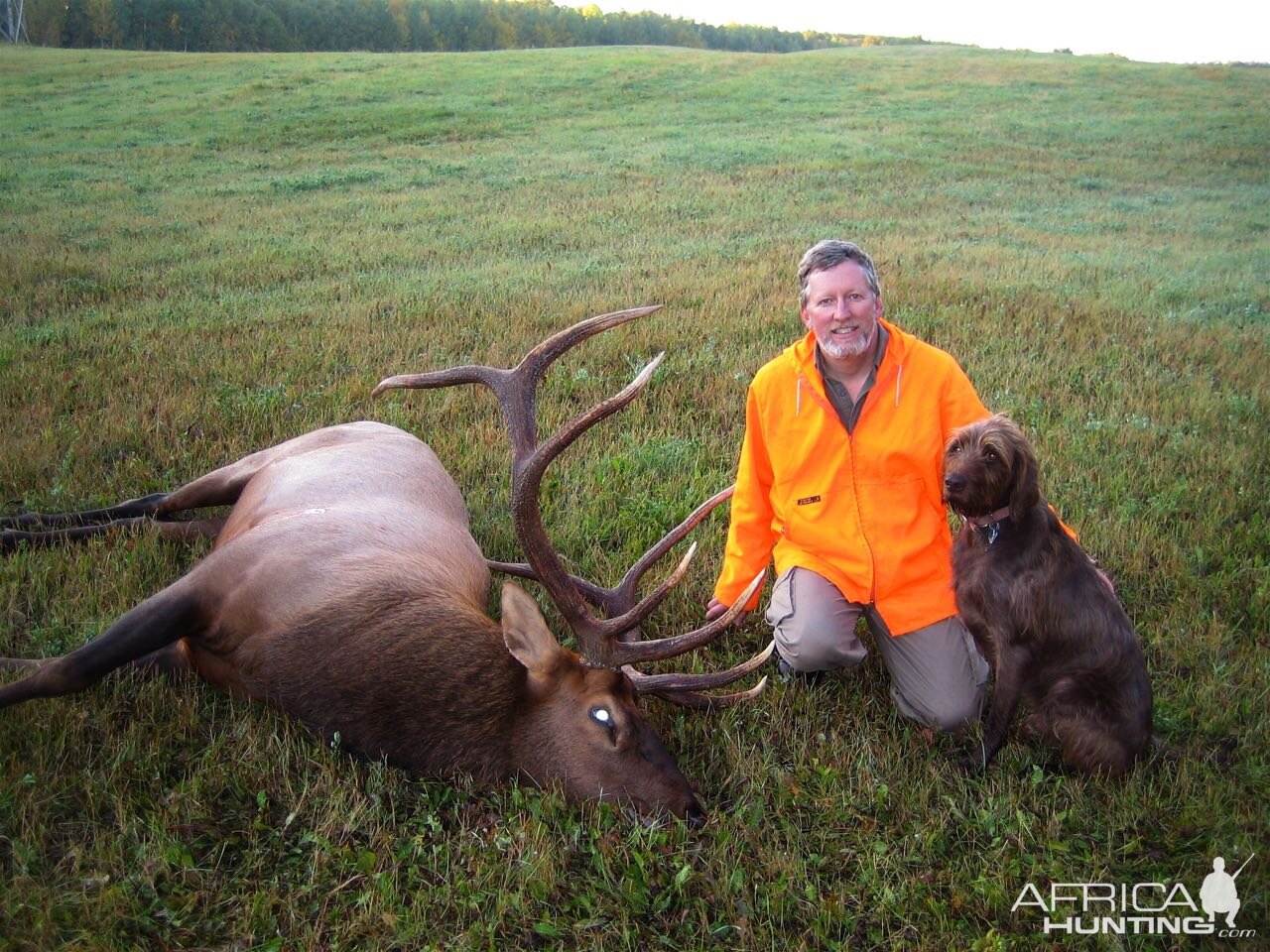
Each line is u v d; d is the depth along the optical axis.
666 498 5.43
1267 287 12.06
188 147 24.42
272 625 3.47
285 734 3.41
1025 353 8.38
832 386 4.01
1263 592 4.70
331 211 16.31
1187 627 4.48
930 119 30.62
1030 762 3.74
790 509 4.10
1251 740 3.77
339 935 2.79
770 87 37.34
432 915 2.90
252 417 6.26
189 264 11.62
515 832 3.12
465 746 3.31
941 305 9.66
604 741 3.27
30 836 2.94
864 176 21.39
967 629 3.83
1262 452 6.41
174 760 3.35
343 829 3.11
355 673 3.32
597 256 12.55
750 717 3.86
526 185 19.25
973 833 3.37
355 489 4.37
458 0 112.38
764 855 3.18
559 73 39.72
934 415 3.95
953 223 16.38
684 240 13.95
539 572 3.34
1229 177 23.31
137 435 5.86
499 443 6.12
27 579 4.33
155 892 2.84
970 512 3.59
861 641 4.45
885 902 3.02
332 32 91.38
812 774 3.55
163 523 4.82
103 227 14.09
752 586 3.37
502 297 9.73
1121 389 7.51
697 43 137.38
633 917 2.96
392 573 3.61
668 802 3.26
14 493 5.17
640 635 4.00
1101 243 15.14
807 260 3.90
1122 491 5.75
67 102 31.94
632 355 7.78
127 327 8.43
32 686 3.30
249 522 4.34
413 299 9.67
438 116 29.98
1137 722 3.58
